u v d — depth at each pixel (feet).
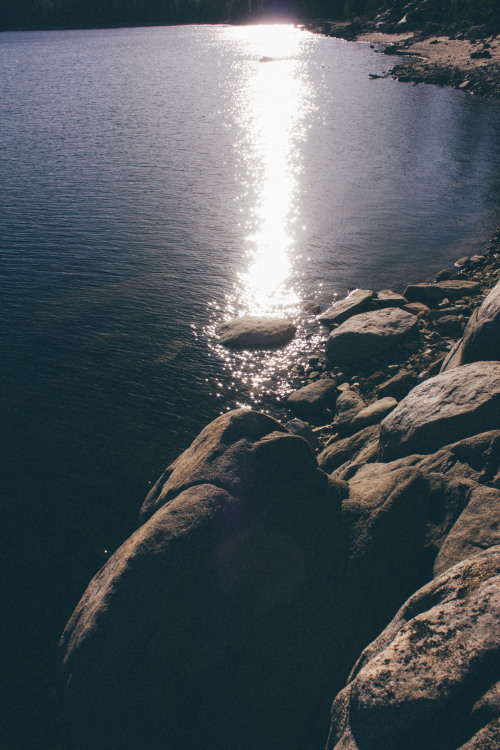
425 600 22.98
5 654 36.58
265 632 29.68
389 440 44.60
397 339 68.80
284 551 31.96
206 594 29.89
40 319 77.36
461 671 18.84
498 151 154.10
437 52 323.57
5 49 503.20
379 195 125.90
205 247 101.35
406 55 340.39
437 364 61.41
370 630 30.53
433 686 18.85
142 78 311.68
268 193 128.26
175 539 30.71
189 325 76.84
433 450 41.37
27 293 84.12
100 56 432.25
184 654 28.76
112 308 80.53
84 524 46.26
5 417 58.80
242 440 35.45
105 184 135.03
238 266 94.22
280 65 344.90
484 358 47.96
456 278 86.48
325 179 137.28
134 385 64.28
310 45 454.81
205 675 28.53
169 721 27.86
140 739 27.78
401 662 20.20
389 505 34.12
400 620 23.38
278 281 89.61
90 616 30.96
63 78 318.65
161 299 83.35
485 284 83.20
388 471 39.06
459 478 35.12
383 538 33.04
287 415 60.03
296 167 146.61
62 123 200.85
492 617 19.88
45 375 65.67
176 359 69.31
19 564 42.78
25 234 105.60
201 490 32.96
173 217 114.93
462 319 72.28
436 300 80.02
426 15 424.87
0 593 40.60
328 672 29.17
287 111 214.48
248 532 32.07
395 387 60.18
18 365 67.31
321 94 247.50
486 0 357.82
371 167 145.38
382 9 506.89
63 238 104.12
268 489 33.94
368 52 378.53
